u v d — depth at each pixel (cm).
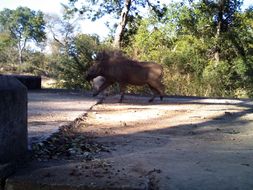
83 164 530
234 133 813
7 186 466
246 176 503
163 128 848
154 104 1260
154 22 2942
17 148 512
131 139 718
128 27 2941
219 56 3127
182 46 2822
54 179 464
